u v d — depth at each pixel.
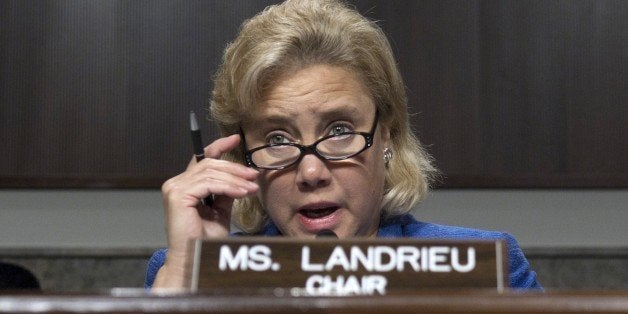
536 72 5.33
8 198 5.34
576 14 5.35
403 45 5.33
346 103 2.76
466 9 5.35
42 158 5.31
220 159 2.89
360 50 2.84
